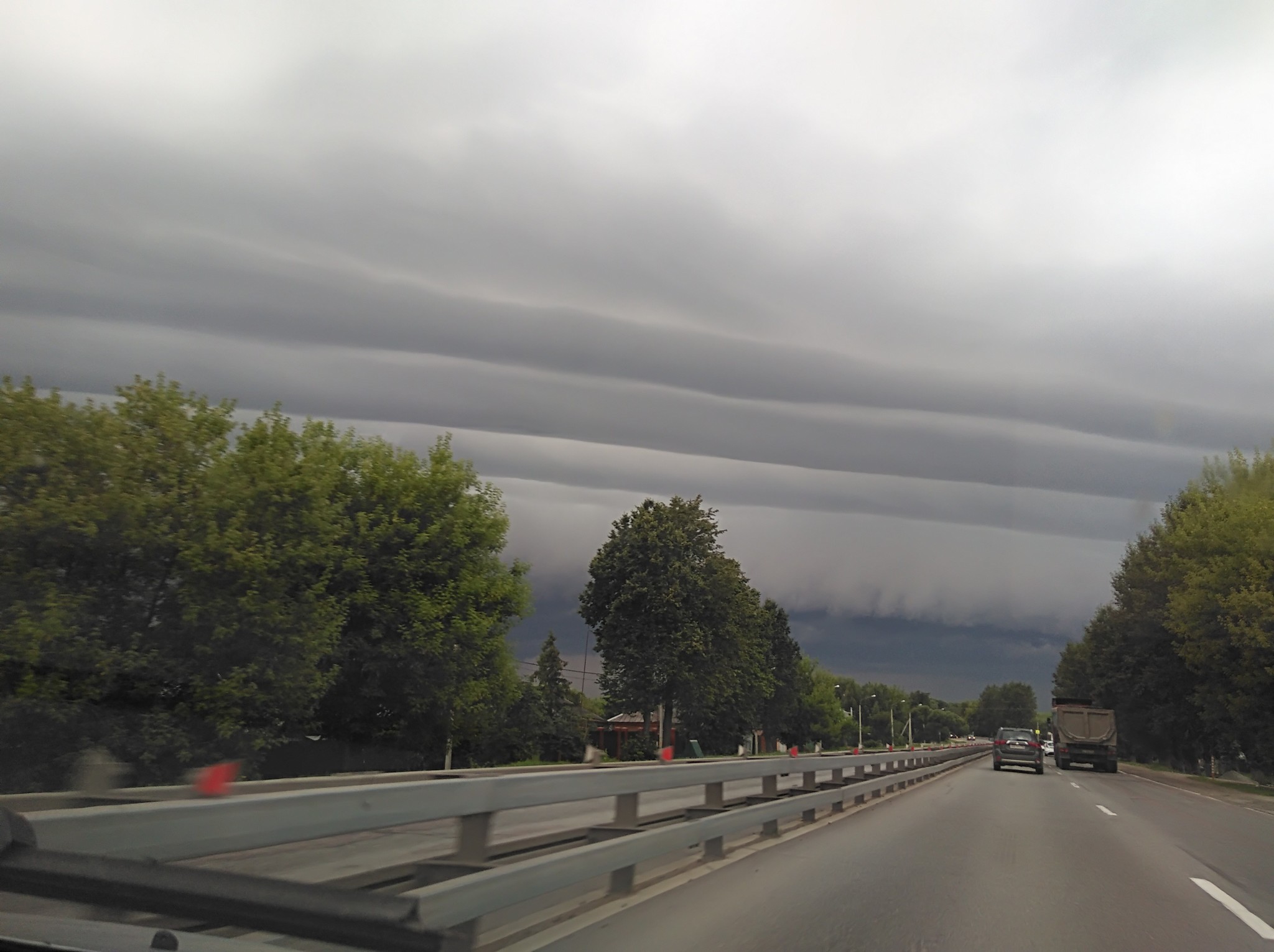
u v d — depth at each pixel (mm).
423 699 34656
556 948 5727
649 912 6871
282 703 26094
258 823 3660
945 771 34781
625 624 56594
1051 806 19062
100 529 22844
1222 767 57062
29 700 21094
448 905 4539
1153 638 57000
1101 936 6902
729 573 58188
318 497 27219
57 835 3211
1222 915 7945
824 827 13117
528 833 10414
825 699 121812
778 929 6520
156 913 3316
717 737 77438
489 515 36750
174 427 24797
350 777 9062
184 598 24047
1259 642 34594
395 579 34594
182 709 24078
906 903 7684
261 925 3508
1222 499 41719
